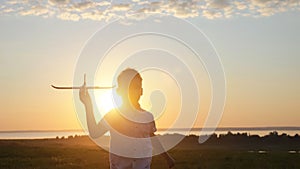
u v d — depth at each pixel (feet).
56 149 123.03
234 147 159.94
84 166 76.13
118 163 18.28
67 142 159.84
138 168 18.24
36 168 72.79
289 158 96.37
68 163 81.41
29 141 168.14
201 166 77.92
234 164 81.87
